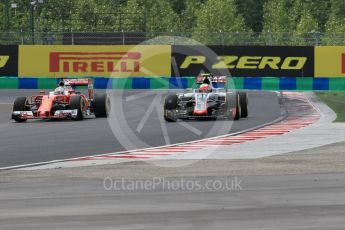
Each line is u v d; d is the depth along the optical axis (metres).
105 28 163.25
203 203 25.92
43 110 62.53
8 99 88.44
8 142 47.53
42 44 99.25
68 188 29.45
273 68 91.44
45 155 41.03
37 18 173.25
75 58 94.88
